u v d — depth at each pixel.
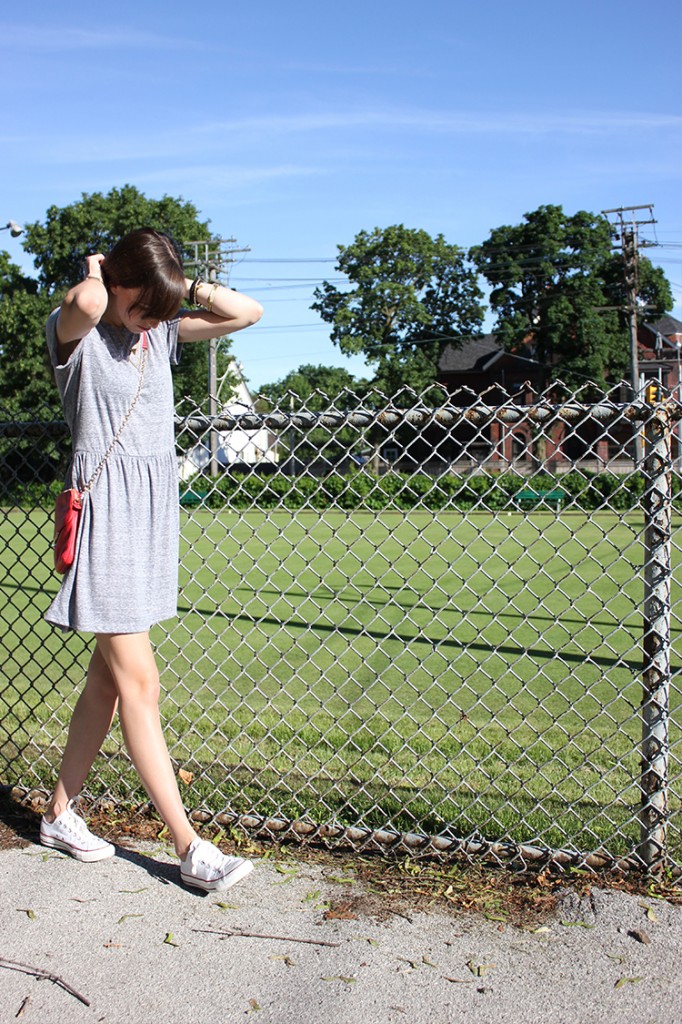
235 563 13.63
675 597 8.98
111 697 2.73
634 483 22.27
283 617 8.38
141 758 2.54
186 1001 2.05
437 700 5.19
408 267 55.16
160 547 2.58
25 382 40.38
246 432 3.29
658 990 2.08
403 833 2.86
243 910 2.45
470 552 14.97
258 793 3.34
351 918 2.41
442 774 3.62
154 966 2.18
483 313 57.00
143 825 3.01
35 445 3.39
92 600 2.46
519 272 55.22
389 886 2.60
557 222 55.72
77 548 2.48
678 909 2.45
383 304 55.88
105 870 2.68
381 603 9.49
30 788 3.29
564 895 2.53
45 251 43.75
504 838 2.81
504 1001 2.05
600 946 2.27
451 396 2.85
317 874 2.68
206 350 45.22
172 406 2.68
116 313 2.45
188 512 3.55
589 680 5.72
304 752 3.91
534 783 3.54
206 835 2.95
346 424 2.90
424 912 2.45
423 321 55.41
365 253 55.72
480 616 8.62
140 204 44.31
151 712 2.56
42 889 2.55
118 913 2.43
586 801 3.32
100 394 2.48
